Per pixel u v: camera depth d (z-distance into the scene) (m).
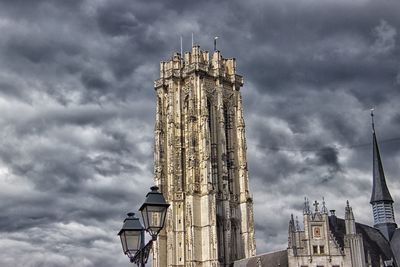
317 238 148.62
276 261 167.38
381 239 167.75
